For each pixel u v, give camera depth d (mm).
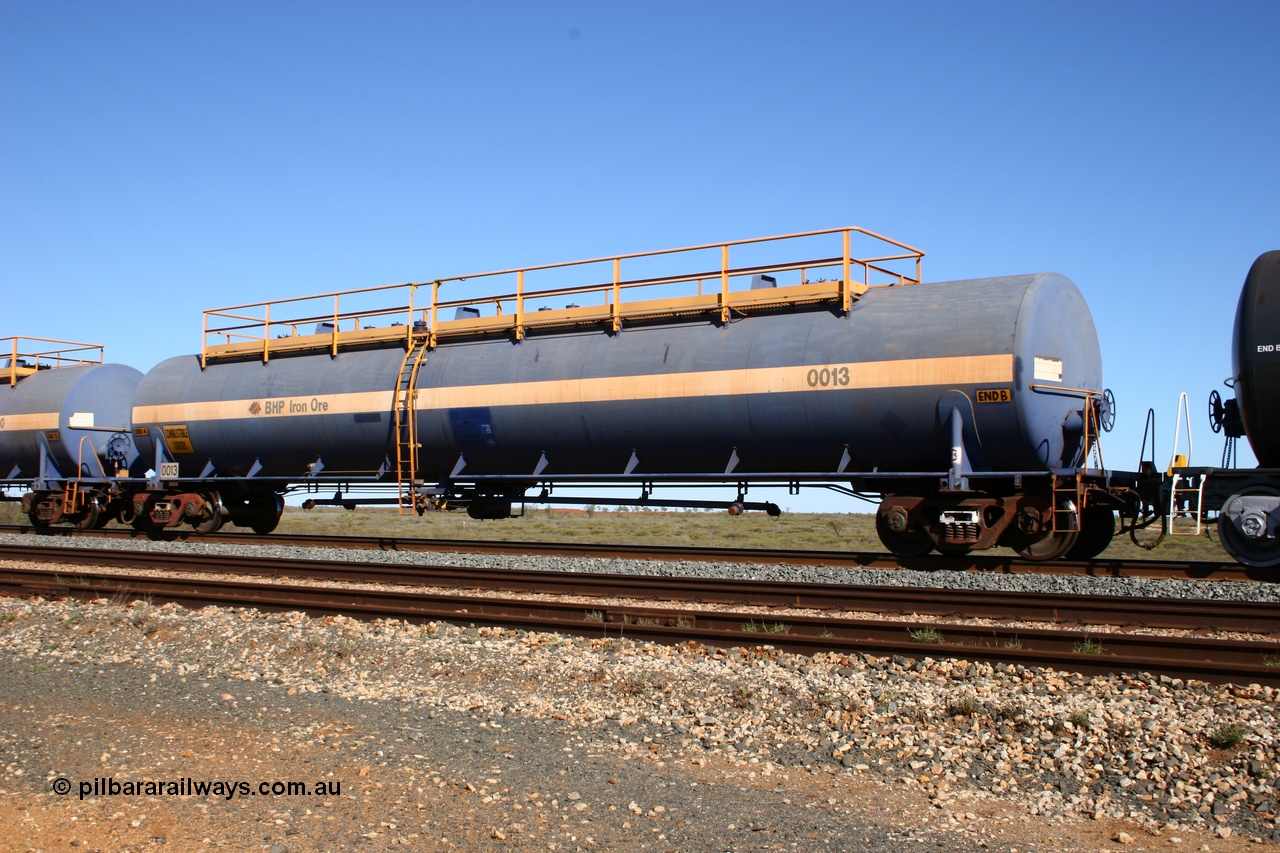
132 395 30562
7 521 44750
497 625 12797
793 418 18016
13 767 7688
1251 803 6664
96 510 29047
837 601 14016
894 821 6633
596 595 15602
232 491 27453
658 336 19812
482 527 39969
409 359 22984
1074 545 19000
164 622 13508
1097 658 9789
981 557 17500
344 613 13727
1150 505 16984
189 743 8297
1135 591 14656
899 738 8086
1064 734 7941
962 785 7250
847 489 18719
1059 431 17031
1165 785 7023
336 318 24609
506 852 6113
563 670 10578
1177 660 9828
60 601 15562
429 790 7164
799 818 6633
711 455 19266
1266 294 15031
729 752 8055
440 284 23250
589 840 6281
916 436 17219
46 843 6277
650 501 20500
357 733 8523
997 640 11219
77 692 10031
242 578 18703
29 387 30266
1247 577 15805
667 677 10180
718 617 12547
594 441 20234
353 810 6789
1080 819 6648
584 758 7930
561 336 21203
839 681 9828
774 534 35062
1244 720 8109
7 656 11898
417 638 12234
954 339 16812
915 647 10562
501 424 21172
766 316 18938
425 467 22969
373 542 23891
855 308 18078
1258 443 15391
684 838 6316
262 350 25922
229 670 11008
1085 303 18031
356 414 23328
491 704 9531
